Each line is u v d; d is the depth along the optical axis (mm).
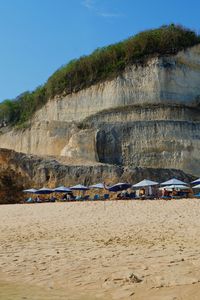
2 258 13500
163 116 68625
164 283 9305
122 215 25109
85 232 19078
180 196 44219
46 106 85750
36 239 17531
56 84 84375
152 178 56906
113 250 13836
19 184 56250
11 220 25953
